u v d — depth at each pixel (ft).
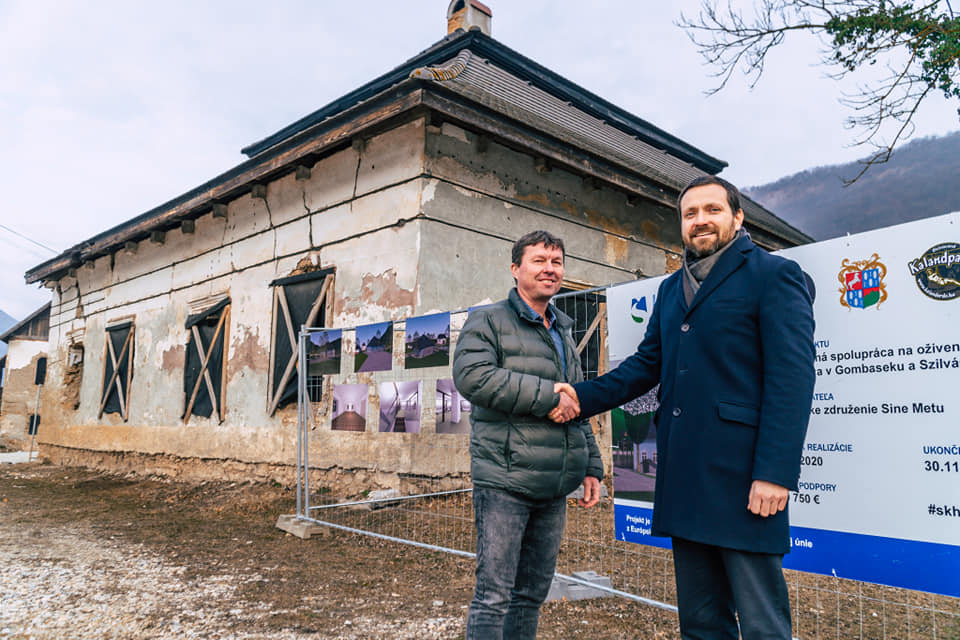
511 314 6.83
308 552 14.89
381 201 22.08
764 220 38.50
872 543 7.79
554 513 6.79
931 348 7.48
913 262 7.68
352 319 22.53
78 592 11.41
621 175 25.40
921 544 7.40
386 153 22.15
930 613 10.13
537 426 6.32
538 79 31.58
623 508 10.82
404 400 15.89
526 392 6.02
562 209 25.58
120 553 14.84
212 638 9.12
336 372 17.67
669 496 5.32
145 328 34.68
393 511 18.92
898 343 7.76
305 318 24.47
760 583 4.82
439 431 15.26
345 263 23.20
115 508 22.34
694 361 5.38
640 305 10.88
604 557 13.39
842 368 8.24
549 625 9.73
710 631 5.29
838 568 8.07
